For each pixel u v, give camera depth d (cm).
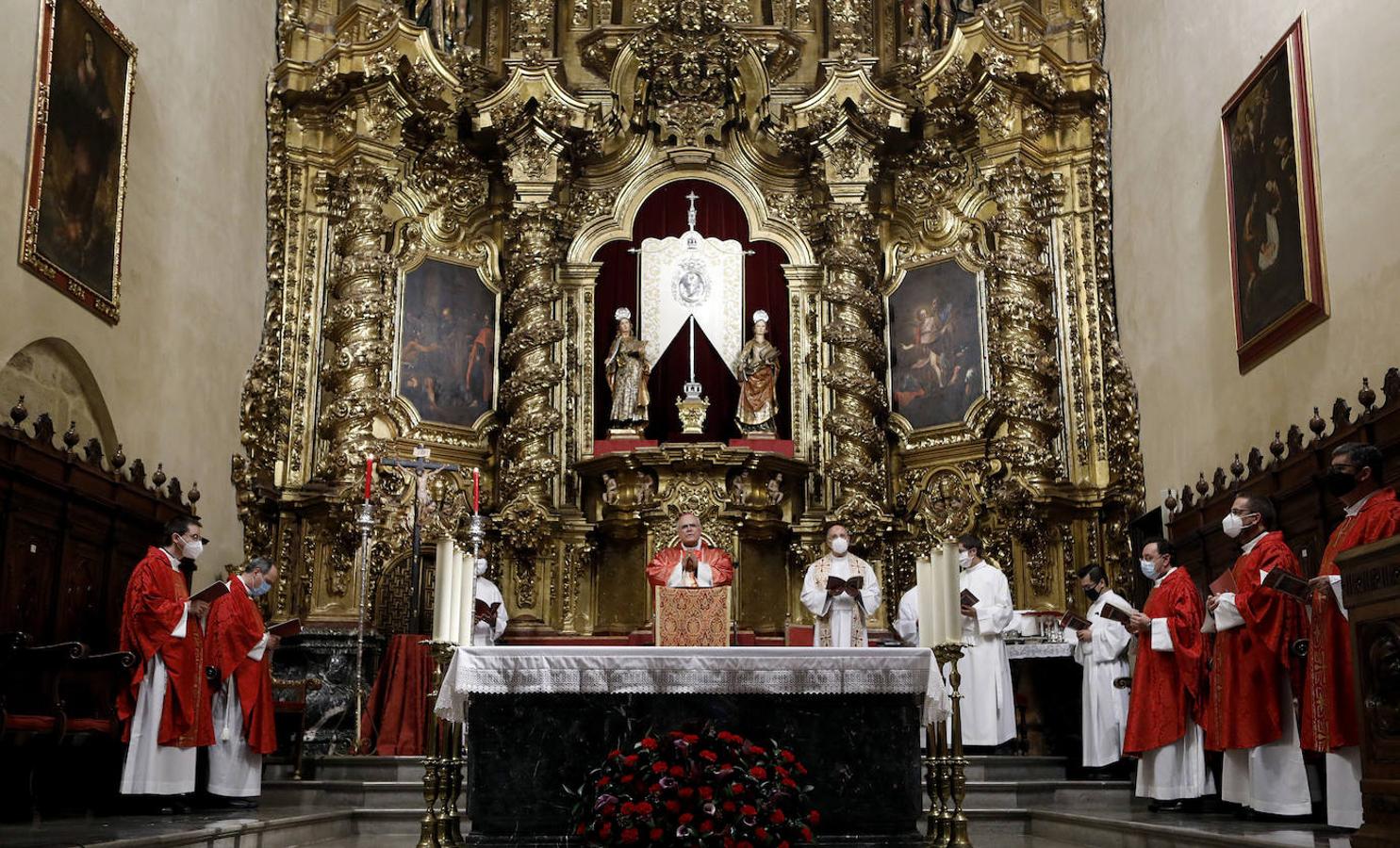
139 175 1196
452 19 1661
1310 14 1038
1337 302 991
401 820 1058
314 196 1555
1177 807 984
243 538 1405
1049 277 1519
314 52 1571
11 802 872
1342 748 770
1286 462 1036
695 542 1062
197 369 1316
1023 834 1034
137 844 704
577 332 1622
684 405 1558
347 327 1498
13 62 984
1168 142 1352
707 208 1673
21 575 988
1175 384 1330
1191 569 1257
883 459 1571
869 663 797
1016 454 1445
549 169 1611
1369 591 628
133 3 1191
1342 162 984
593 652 789
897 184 1667
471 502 1530
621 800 701
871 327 1602
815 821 726
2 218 965
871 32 1719
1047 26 1587
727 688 791
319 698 1348
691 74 1667
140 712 951
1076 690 1323
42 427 1009
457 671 777
